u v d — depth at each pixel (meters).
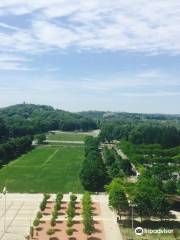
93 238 194.88
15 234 198.25
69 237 195.50
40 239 192.00
